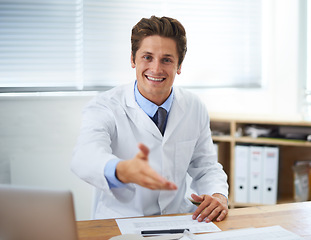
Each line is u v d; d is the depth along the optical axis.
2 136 2.66
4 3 2.67
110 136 1.53
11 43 2.70
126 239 1.13
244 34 3.22
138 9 2.94
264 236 1.17
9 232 0.89
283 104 3.23
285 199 2.90
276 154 2.73
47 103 2.72
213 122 3.07
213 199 1.39
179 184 1.62
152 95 1.48
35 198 0.89
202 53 3.16
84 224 1.27
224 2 3.15
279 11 3.18
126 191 1.52
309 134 2.71
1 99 2.63
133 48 1.44
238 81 3.25
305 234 1.20
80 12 2.80
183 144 1.60
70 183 2.75
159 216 1.36
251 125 2.97
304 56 3.20
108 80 2.91
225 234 1.19
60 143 2.77
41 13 2.73
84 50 2.84
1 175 2.67
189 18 3.10
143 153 1.01
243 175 2.79
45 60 2.77
